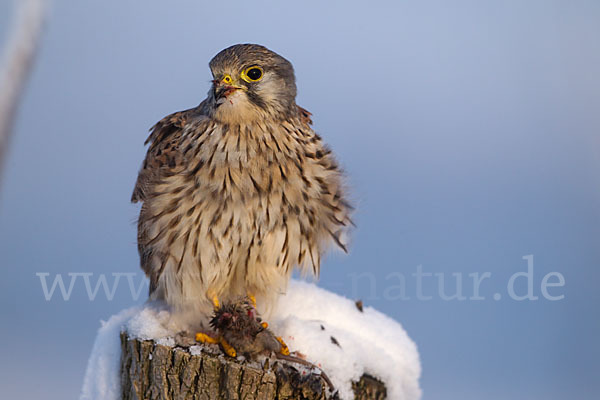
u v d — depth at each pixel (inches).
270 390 232.8
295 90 303.9
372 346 275.0
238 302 252.5
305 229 303.3
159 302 307.6
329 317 308.5
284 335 262.4
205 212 287.9
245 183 285.9
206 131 286.8
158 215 291.9
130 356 251.9
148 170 306.8
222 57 287.6
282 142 290.4
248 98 281.4
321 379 240.8
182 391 236.8
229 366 234.5
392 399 273.7
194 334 261.3
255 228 293.0
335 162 311.4
